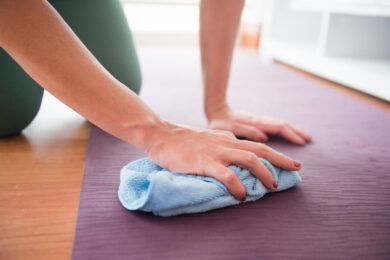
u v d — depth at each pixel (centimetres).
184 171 46
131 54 85
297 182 52
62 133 76
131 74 85
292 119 88
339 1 147
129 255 36
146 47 221
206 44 71
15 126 71
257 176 47
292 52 163
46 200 48
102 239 39
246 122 73
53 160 62
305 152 67
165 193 40
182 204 42
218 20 67
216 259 36
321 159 64
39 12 36
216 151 47
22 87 68
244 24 255
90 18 74
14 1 34
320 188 53
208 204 43
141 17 245
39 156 63
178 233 40
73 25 72
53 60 37
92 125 79
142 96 105
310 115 92
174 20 248
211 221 43
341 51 148
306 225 43
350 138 76
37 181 53
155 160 48
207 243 39
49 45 37
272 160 51
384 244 39
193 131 51
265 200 49
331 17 140
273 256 37
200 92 113
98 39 76
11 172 56
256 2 244
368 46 149
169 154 46
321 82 143
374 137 77
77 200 48
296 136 71
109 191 50
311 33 199
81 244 38
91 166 58
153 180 40
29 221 43
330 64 135
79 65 39
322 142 73
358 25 143
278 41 196
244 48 246
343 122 87
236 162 47
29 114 72
